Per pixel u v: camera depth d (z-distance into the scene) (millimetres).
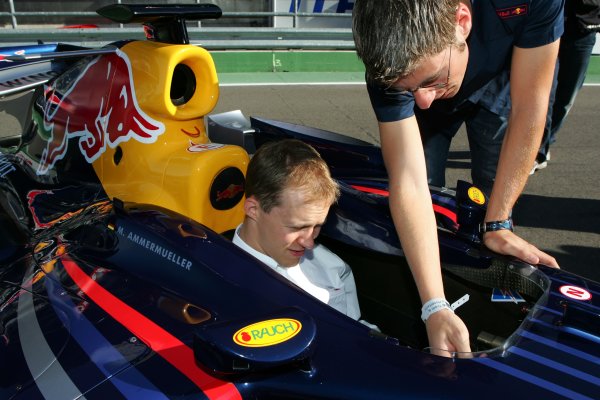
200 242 1558
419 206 1582
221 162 1932
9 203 2324
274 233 1541
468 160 5148
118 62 2098
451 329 1380
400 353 1294
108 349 1345
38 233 2074
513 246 1732
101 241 1733
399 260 1972
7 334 1496
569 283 1613
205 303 1418
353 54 9023
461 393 1193
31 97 2535
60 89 2338
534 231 3801
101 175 2193
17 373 1361
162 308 1431
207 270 1481
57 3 9344
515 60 1746
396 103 1596
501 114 2342
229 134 2619
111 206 1945
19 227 1988
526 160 1749
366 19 1336
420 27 1279
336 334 1325
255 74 8688
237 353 1077
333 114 6504
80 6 9430
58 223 2082
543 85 1703
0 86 2115
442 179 2643
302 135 2496
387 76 1354
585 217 4023
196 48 1998
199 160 1897
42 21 9469
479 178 2545
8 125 2816
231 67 8758
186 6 2107
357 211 1999
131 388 1243
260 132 2600
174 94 2107
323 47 8961
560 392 1210
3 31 7844
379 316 2076
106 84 2139
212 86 2059
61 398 1261
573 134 6039
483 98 2311
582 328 1403
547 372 1264
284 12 9180
